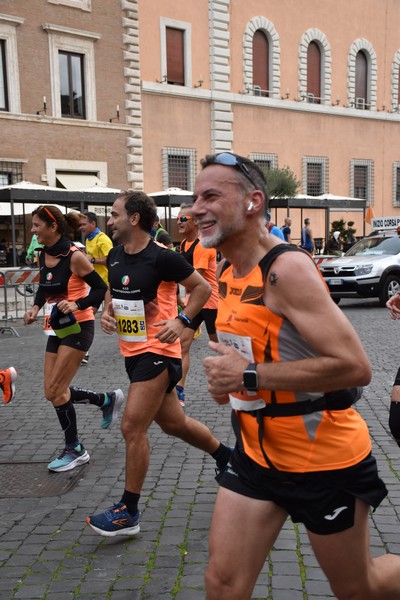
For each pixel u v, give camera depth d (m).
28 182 20.02
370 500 1.93
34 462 4.57
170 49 26.81
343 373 1.75
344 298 15.30
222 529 1.96
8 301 12.80
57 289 4.33
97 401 4.70
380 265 13.77
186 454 4.59
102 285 4.26
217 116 28.14
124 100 24.55
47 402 6.29
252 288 1.89
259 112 30.03
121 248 3.53
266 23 29.73
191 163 27.56
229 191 1.89
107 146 24.23
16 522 3.55
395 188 36.31
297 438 1.90
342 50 33.16
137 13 24.42
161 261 3.32
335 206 26.25
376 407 5.77
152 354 3.29
